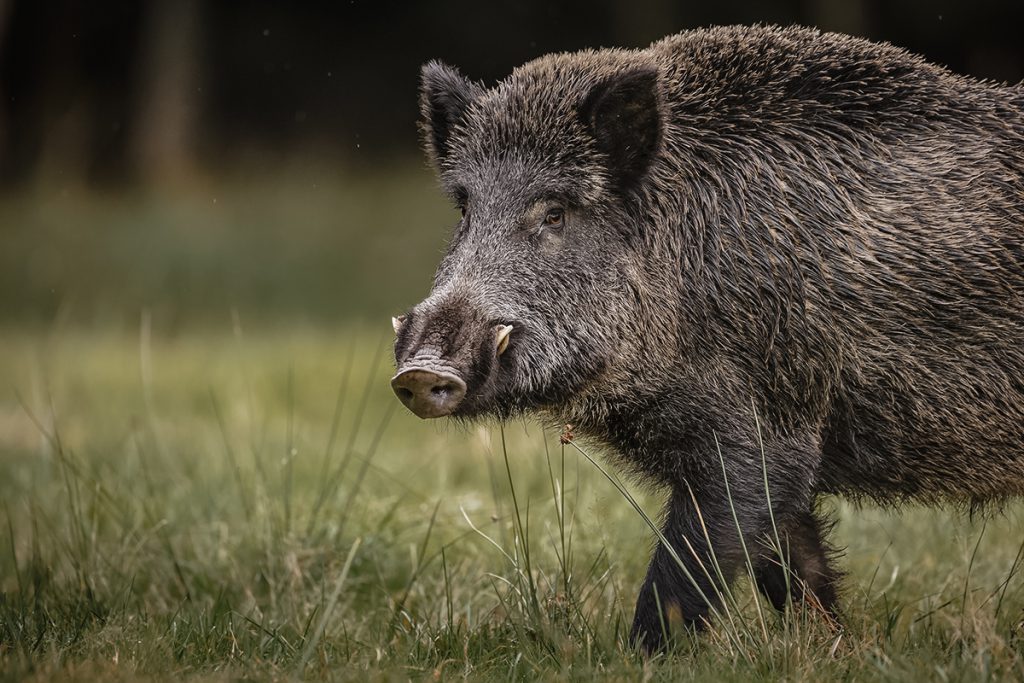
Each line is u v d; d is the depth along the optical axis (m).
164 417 28.53
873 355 13.43
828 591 14.52
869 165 13.64
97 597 14.96
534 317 12.95
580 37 71.44
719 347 13.34
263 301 53.75
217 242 57.53
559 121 13.33
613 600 14.41
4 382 33.09
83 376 34.16
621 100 13.18
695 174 13.61
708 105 13.83
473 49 73.25
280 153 72.88
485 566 16.03
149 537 16.88
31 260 56.16
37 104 75.69
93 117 75.75
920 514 17.58
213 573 16.06
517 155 13.38
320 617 14.55
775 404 13.39
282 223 59.81
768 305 13.30
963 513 15.29
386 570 16.30
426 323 12.42
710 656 12.21
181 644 12.89
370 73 74.75
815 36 14.20
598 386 13.35
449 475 20.45
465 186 13.50
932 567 15.98
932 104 13.96
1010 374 13.57
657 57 14.33
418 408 12.00
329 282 54.94
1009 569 15.56
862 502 15.05
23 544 17.41
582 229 13.27
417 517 17.78
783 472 13.41
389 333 43.84
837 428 13.69
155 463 21.80
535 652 12.64
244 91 75.25
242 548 16.67
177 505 18.67
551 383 13.00
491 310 12.72
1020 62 66.31
